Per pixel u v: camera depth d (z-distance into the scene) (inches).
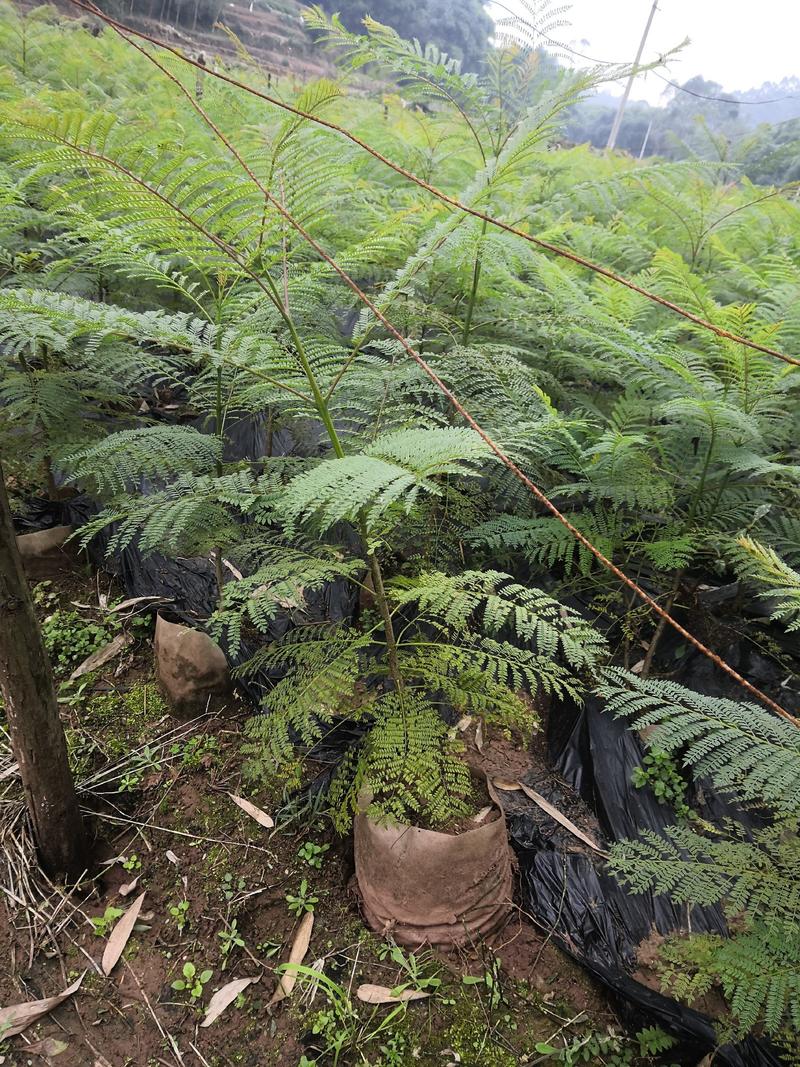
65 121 46.7
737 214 165.0
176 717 91.7
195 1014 64.4
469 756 89.0
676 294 105.5
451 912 68.9
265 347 71.0
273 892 74.1
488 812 72.6
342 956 69.1
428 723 69.7
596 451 85.8
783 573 58.6
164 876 74.7
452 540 98.9
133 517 69.6
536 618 63.5
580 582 105.6
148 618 104.0
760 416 92.3
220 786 83.9
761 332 82.3
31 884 71.8
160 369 92.1
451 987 67.4
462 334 108.1
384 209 130.3
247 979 67.0
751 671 98.7
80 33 218.5
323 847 78.2
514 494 98.6
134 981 66.3
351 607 104.9
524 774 89.1
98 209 55.0
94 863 75.1
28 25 198.5
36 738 62.7
